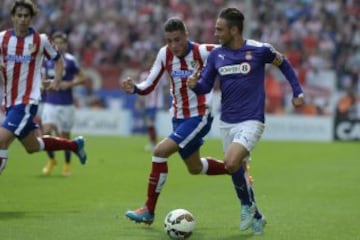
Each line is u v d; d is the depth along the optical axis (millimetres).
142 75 72125
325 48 114562
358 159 69812
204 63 33812
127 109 103625
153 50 112312
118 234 31359
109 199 42094
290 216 36844
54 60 38594
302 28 119125
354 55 114375
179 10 124750
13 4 36469
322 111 102188
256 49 31062
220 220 35375
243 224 31453
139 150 76312
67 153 53531
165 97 99438
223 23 30859
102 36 119062
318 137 98625
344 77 106250
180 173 55906
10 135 36594
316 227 33750
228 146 31719
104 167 59562
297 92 31453
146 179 51938
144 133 102500
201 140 34562
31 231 31844
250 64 30969
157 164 32688
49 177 52281
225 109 31453
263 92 31297
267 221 35219
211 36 119062
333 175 56219
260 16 122312
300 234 31938
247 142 30469
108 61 113938
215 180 51688
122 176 53531
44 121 54562
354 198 43781
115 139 92250
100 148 78250
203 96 34031
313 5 124750
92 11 125000
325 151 78688
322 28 119062
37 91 37281
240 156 30219
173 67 33906
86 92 105375
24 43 36812
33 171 56000
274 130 99812
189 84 30797
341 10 123438
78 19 123062
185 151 34594
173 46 32594
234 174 30969
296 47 114562
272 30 118750
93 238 30453
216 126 98625
